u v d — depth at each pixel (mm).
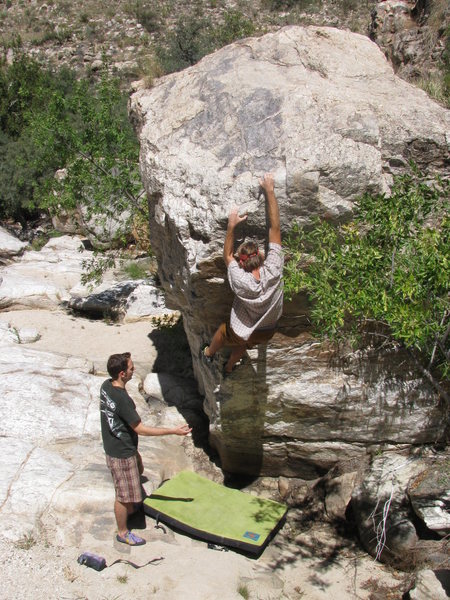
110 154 11516
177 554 5293
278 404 6074
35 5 37625
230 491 5992
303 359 5891
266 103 5555
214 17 33031
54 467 6066
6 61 30891
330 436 6199
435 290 4434
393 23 12250
